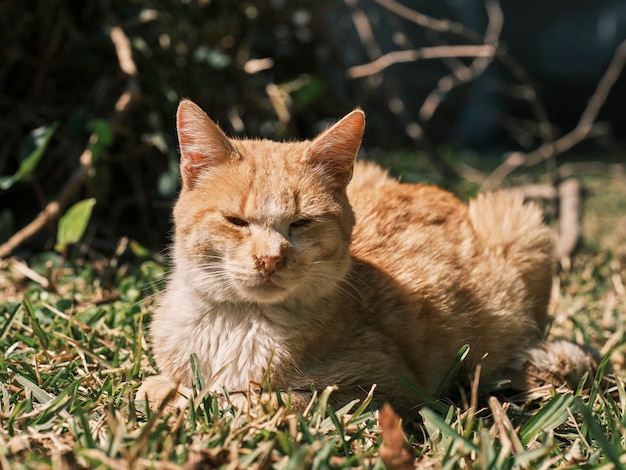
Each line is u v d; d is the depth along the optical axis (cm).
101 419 61
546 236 86
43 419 62
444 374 75
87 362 74
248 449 58
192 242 69
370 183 87
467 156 241
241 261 66
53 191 108
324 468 56
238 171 69
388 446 56
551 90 359
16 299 88
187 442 59
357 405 67
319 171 70
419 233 80
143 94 109
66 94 112
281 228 67
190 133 70
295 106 123
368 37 133
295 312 68
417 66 286
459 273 79
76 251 99
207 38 118
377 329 72
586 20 359
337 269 69
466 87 159
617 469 55
